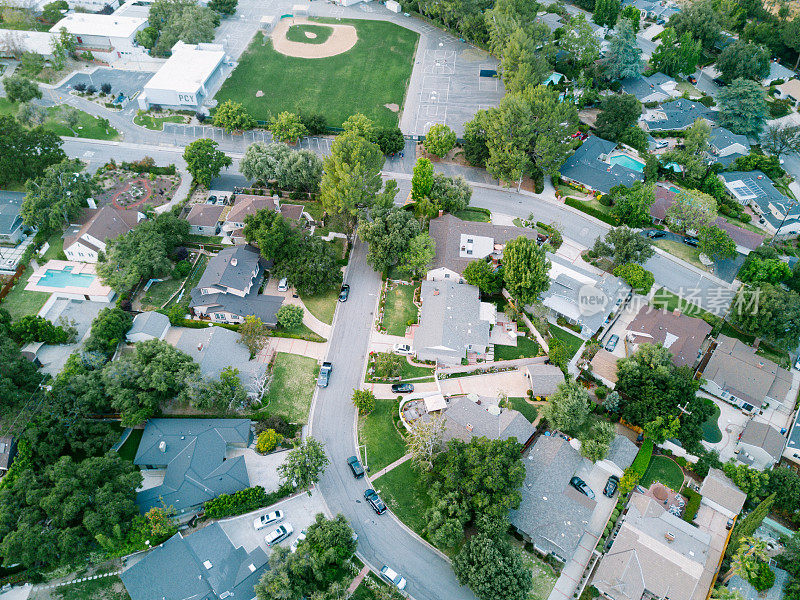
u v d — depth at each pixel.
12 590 86.00
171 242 136.50
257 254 136.50
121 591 86.75
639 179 166.75
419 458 100.00
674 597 88.38
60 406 100.06
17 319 120.50
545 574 92.81
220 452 100.81
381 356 117.56
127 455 102.31
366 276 139.75
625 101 179.38
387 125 186.12
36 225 137.25
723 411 120.19
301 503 98.56
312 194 158.88
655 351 117.81
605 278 138.00
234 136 177.62
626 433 114.00
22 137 147.12
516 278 124.81
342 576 90.00
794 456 112.06
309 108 191.12
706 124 172.62
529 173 167.88
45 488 89.81
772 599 91.44
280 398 113.25
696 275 144.62
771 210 162.75
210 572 86.81
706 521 102.06
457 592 89.88
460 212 157.38
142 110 183.75
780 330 126.19
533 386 116.00
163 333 118.94
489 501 92.31
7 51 196.00
